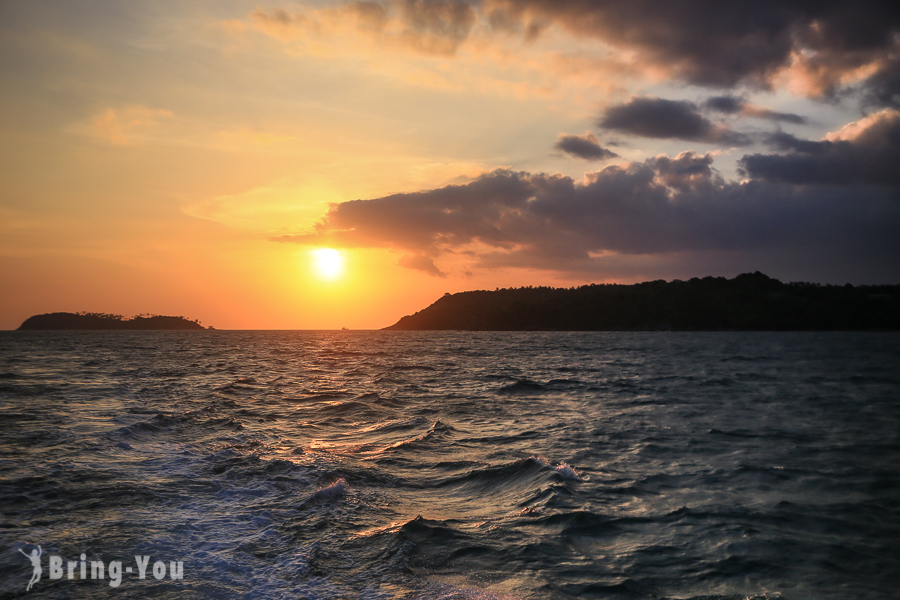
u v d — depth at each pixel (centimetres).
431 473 1039
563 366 4291
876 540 708
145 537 636
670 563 629
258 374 3353
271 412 1750
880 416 1755
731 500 873
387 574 568
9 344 8362
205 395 2148
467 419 1688
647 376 3328
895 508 837
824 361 4844
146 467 976
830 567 624
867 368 3997
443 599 518
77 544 605
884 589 573
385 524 732
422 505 838
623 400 2164
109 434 1251
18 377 2761
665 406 1992
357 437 1372
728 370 3809
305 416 1689
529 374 3519
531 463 1053
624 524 755
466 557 629
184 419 1525
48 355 5231
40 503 745
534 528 732
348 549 635
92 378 2800
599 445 1298
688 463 1121
